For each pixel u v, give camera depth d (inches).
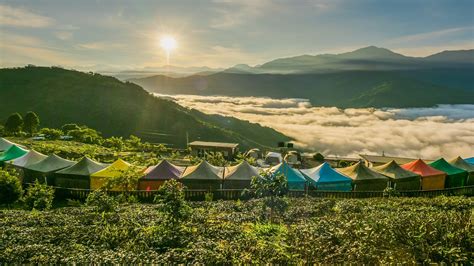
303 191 1103.0
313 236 505.0
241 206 862.5
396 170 1349.7
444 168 1439.5
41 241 529.3
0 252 454.9
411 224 511.2
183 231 566.9
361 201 909.2
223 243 513.3
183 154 2662.4
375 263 410.6
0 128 2997.0
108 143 2746.1
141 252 458.9
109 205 786.8
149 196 1071.0
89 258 422.0
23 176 1294.3
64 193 1077.1
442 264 405.4
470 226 482.6
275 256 433.1
